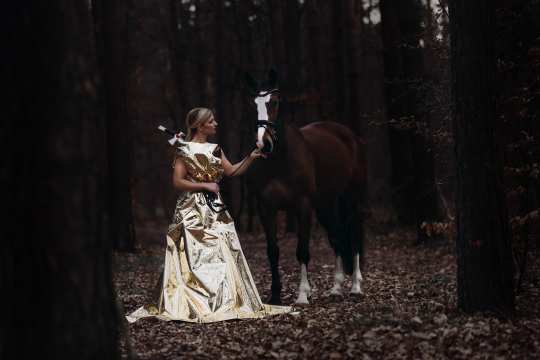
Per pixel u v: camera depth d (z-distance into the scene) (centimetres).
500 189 512
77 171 305
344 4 1495
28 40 306
